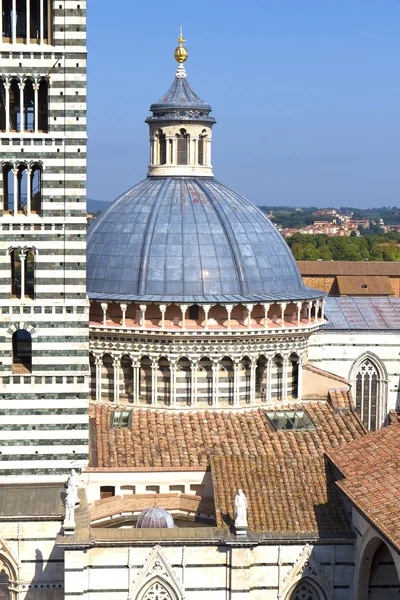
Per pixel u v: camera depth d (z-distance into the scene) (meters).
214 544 98.19
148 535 98.12
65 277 106.94
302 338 125.81
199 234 123.75
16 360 111.94
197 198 127.44
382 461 101.69
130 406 122.19
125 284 122.44
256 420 119.69
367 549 98.12
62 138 105.62
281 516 102.12
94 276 124.44
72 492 99.56
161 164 132.88
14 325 107.00
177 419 119.19
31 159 105.62
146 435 115.88
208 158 133.88
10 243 106.25
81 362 108.00
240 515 98.44
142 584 98.00
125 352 122.06
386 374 144.12
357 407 144.88
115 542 97.06
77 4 104.31
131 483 110.50
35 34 108.19
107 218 128.75
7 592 104.75
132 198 129.62
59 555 103.44
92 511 106.00
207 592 98.81
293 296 124.62
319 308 131.62
